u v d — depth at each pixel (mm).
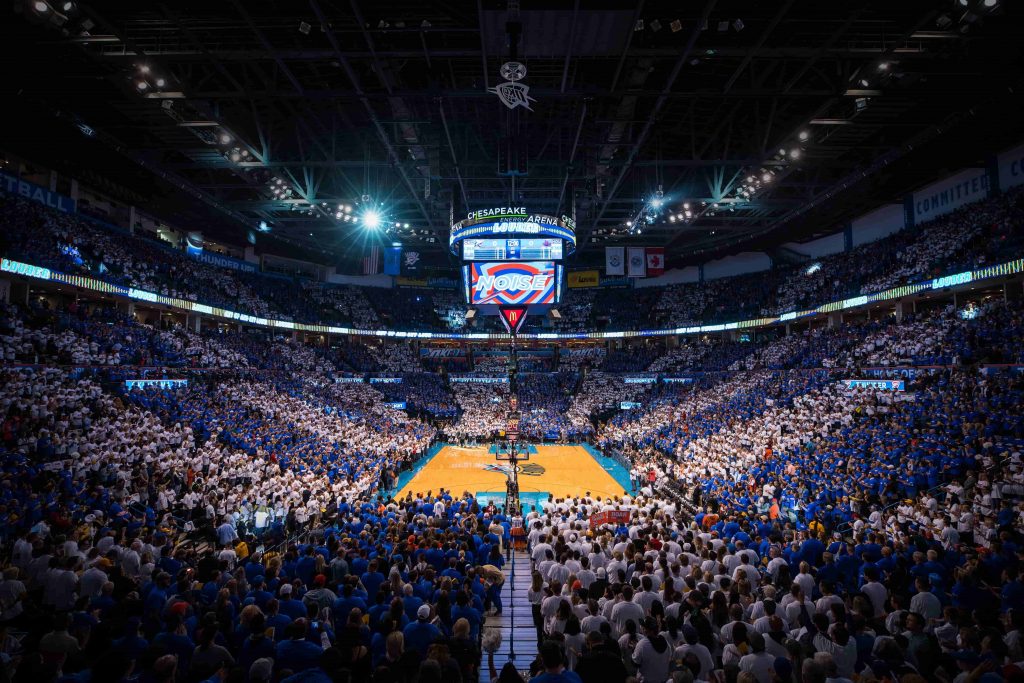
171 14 19391
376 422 40594
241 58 20953
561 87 22938
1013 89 23266
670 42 20469
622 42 19656
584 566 9625
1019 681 4652
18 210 28562
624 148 31875
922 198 36375
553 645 4656
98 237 34000
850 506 16906
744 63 20906
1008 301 26609
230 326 48594
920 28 19672
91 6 18859
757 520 15500
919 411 22797
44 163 32438
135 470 17594
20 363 21953
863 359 32406
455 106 28500
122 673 4629
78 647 6098
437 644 5383
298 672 5316
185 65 23000
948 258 30156
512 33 17953
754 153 33031
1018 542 12227
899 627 7477
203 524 16984
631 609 7324
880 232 40750
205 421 25312
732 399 38688
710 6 17594
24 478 14938
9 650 7500
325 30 19453
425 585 8875
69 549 10742
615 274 43469
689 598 7391
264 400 33281
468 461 38344
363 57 20875
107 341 28453
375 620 7512
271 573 9383
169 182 34281
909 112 25750
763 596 8250
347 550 10742
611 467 36250
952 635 7105
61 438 17812
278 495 18453
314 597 8078
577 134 27109
